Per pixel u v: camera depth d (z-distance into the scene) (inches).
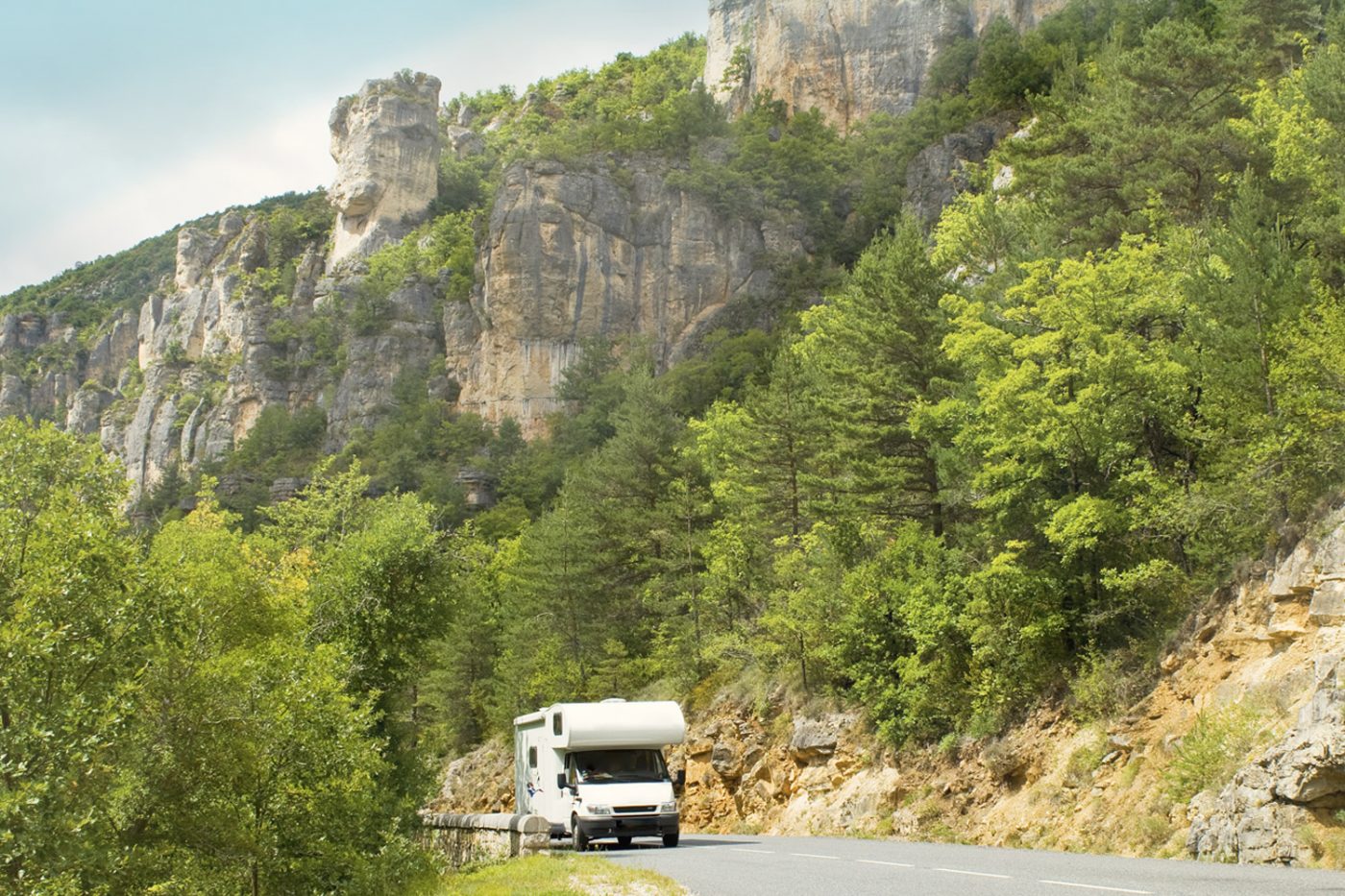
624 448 2415.1
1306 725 730.2
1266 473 976.3
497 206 6825.8
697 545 2089.1
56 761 657.0
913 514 1615.4
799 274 6407.5
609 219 6776.6
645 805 997.2
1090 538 1087.0
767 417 1887.3
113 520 848.3
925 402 1497.3
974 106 5620.1
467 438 6328.7
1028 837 1002.7
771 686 1665.8
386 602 1642.5
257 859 885.8
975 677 1240.8
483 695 2571.4
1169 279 1213.7
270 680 934.4
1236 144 1692.9
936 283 1625.2
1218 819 765.3
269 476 6899.6
